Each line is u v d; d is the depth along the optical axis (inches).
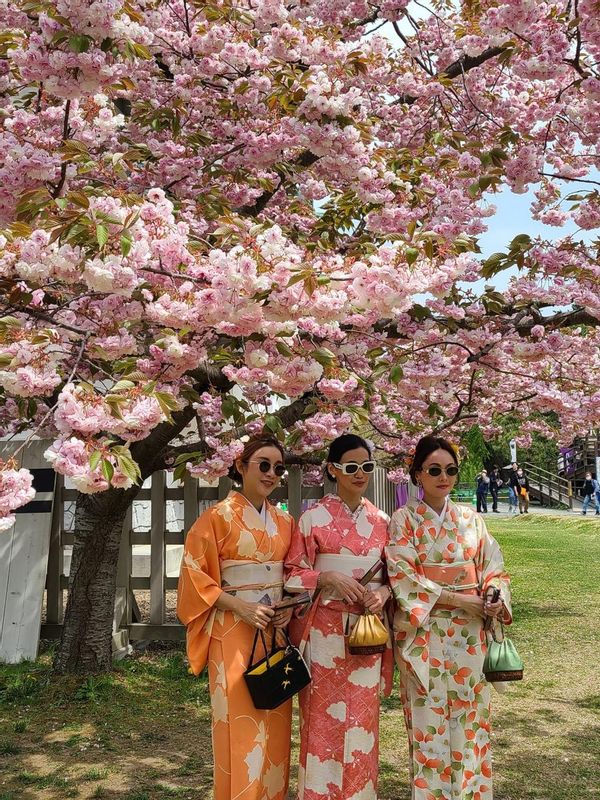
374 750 113.7
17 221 109.4
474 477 1224.2
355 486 119.5
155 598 244.7
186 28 198.8
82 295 122.0
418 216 164.2
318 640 114.3
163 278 114.0
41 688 194.5
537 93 203.8
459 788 110.7
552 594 348.8
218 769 110.6
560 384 233.6
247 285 99.1
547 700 192.7
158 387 148.4
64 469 97.7
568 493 1092.5
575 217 184.9
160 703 188.1
